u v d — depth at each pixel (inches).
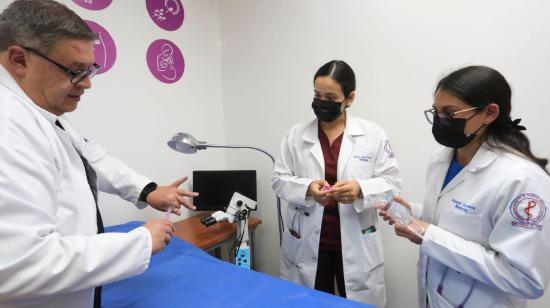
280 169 63.7
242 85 91.6
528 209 29.9
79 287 23.6
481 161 35.2
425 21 62.3
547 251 29.9
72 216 27.3
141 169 76.4
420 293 44.8
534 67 53.9
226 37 93.0
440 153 44.1
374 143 56.9
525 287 30.2
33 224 22.0
